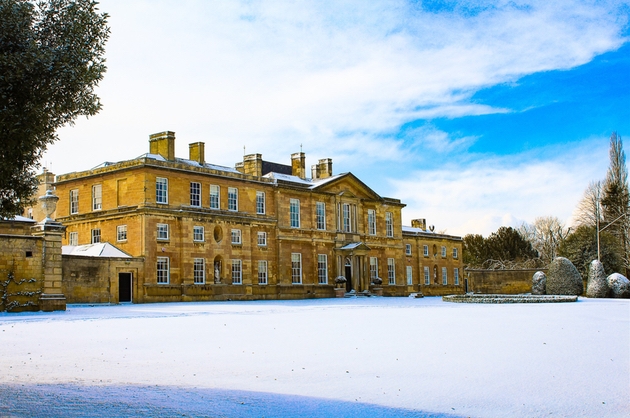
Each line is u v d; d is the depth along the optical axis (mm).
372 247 83562
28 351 19766
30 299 39562
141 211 58281
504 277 92375
